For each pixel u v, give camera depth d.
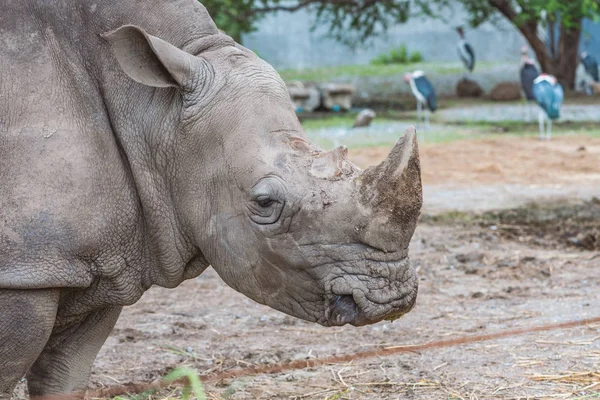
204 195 5.35
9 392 5.31
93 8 5.50
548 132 22.70
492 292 9.70
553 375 7.03
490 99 34.22
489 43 48.94
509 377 7.02
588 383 6.86
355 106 32.41
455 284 10.12
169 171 5.46
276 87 5.37
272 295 5.23
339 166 5.05
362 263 4.95
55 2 5.43
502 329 8.30
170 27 5.57
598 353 7.53
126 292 5.57
